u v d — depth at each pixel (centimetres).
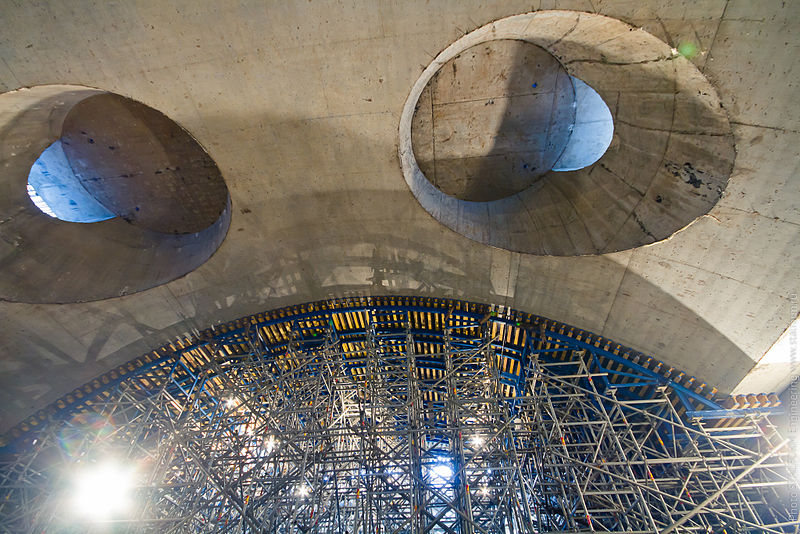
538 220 1266
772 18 768
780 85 822
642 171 1105
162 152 1266
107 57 909
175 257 1365
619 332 1236
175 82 955
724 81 856
